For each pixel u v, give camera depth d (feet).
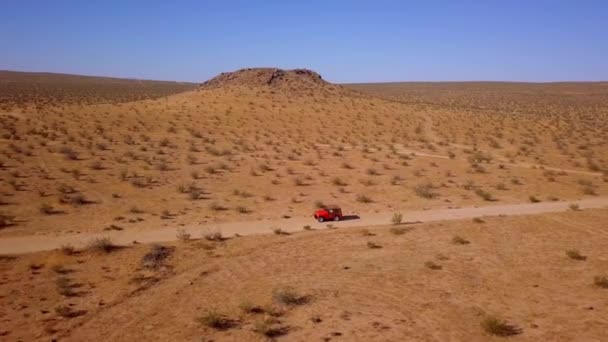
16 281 72.08
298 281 72.69
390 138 242.58
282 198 128.26
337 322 59.72
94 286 71.15
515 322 59.47
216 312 62.85
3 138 199.00
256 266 78.79
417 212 115.75
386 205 122.72
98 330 58.95
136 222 103.30
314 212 115.24
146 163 168.96
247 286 71.10
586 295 67.26
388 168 170.60
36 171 148.87
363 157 191.01
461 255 83.82
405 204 123.75
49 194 124.16
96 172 152.25
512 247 88.07
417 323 59.36
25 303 65.51
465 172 165.99
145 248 86.12
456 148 218.79
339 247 88.02
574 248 87.40
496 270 76.84
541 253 84.79
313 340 55.31
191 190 132.36
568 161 190.80
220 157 184.85
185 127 253.44
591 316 60.80
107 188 132.87
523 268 77.71
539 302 65.10
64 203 116.26
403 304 64.75
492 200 128.67
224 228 100.37
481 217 108.99
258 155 191.01
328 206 120.06
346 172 163.02
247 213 113.09
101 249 84.58
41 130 224.33
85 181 139.85
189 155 185.78
